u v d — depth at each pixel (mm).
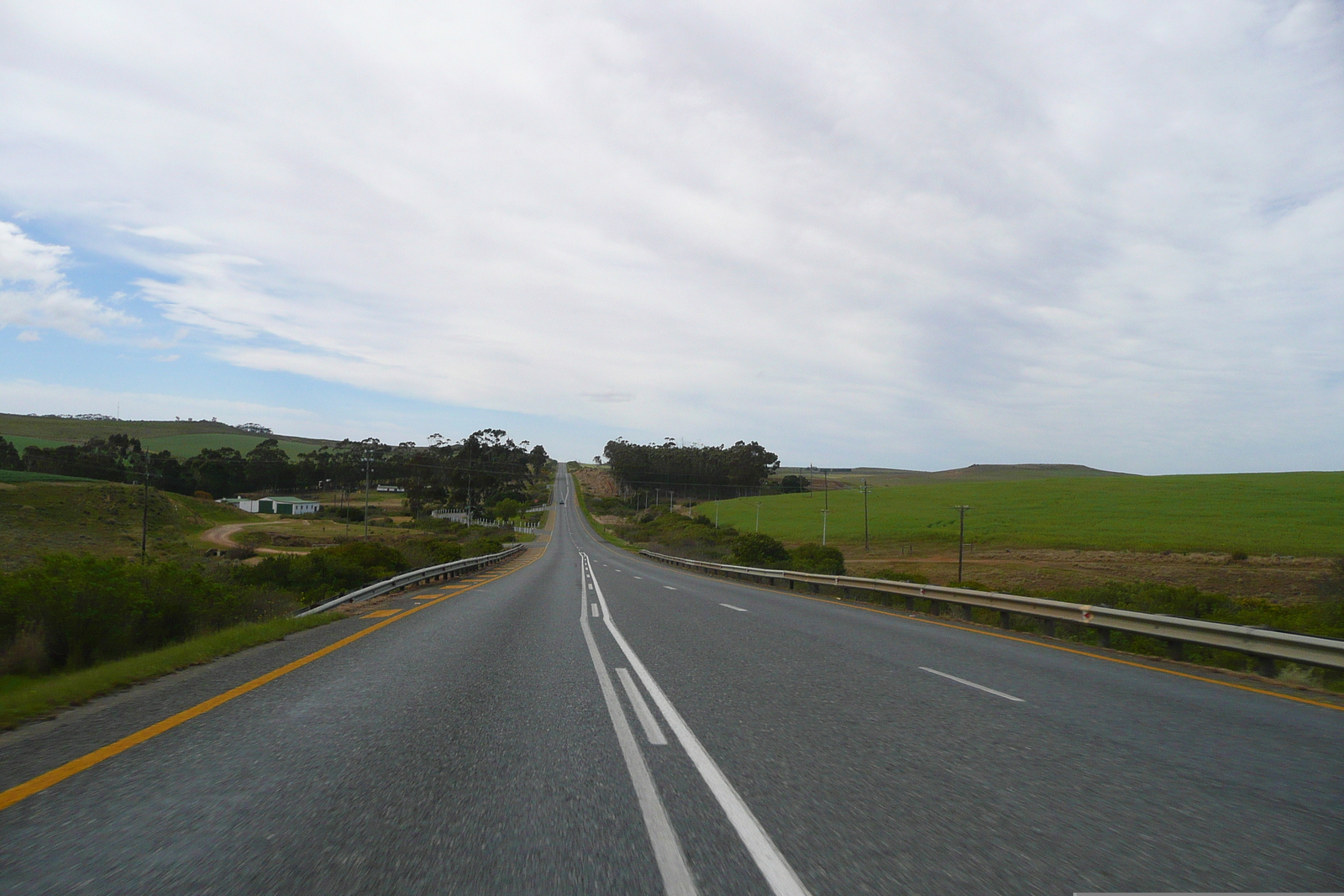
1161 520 83688
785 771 5027
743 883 3314
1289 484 102500
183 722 6211
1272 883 3404
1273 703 7816
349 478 169375
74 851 3568
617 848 3688
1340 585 35156
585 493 198625
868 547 81188
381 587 20016
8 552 56406
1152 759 5473
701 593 24500
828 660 10133
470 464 152375
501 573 36531
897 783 4805
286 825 3926
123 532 73500
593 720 6457
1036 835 3949
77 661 15539
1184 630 10750
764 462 177500
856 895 3219
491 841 3750
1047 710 7133
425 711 6723
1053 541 76938
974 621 17906
